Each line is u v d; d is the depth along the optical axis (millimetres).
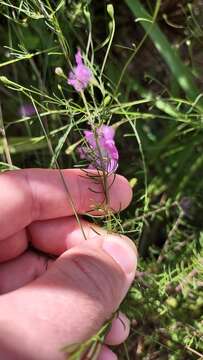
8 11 156
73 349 103
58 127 169
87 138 138
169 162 179
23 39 164
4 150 162
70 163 171
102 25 185
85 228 135
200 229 172
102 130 137
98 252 115
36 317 102
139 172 168
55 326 102
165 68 188
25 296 105
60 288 107
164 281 152
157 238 179
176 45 176
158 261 163
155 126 183
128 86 175
